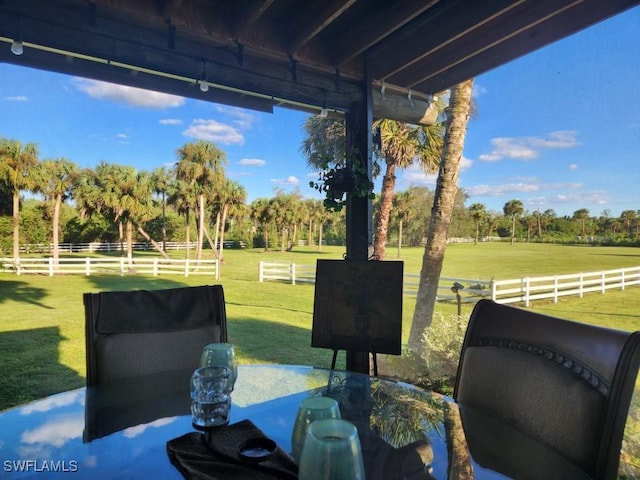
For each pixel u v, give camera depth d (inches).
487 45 82.2
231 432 39.7
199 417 38.5
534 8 73.1
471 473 35.2
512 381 42.5
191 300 61.6
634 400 71.4
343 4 69.5
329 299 85.2
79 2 65.8
